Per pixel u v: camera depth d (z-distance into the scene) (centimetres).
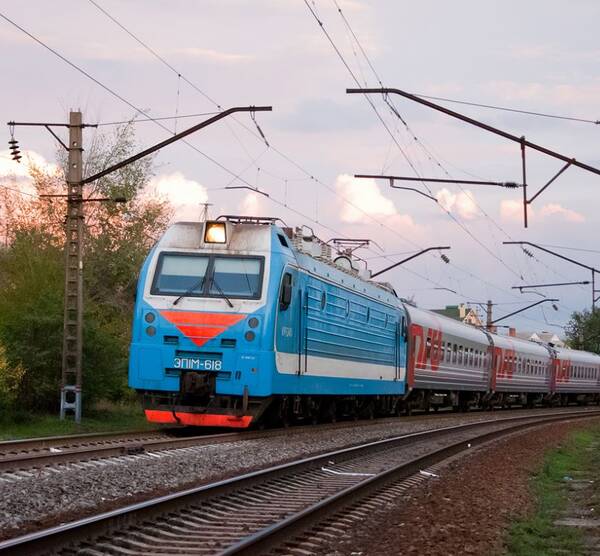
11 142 2259
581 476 1856
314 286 2253
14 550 729
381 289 3047
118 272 3466
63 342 2220
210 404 1955
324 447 1984
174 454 1594
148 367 1956
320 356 2316
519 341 5388
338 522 1036
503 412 4681
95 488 1175
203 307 1959
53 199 3372
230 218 2144
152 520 955
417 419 3397
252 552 808
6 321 2291
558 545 1024
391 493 1317
